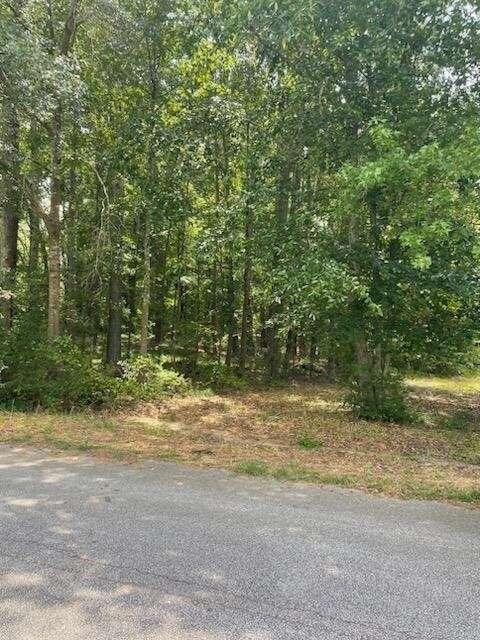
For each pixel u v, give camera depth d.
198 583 3.28
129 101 12.80
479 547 3.96
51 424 8.59
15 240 13.88
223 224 11.01
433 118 9.38
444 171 7.14
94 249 13.04
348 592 3.22
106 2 10.73
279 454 7.15
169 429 9.12
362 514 4.65
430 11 8.95
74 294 15.51
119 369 14.47
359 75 9.73
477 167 6.70
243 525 4.29
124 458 6.49
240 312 19.27
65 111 10.38
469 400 15.76
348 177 8.31
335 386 17.17
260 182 10.69
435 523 4.47
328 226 10.11
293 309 10.55
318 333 11.16
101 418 9.94
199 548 3.80
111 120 12.79
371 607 3.05
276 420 10.67
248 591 3.19
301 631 2.79
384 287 9.43
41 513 4.45
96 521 4.29
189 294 18.39
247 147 11.81
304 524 4.35
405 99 9.53
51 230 11.88
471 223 8.35
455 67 9.60
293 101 10.21
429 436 9.24
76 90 9.80
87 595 3.11
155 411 11.58
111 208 12.66
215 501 4.89
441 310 10.41
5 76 8.71
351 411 11.65
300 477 5.82
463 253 9.06
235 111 12.52
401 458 7.22
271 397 14.64
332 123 9.91
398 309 9.89
